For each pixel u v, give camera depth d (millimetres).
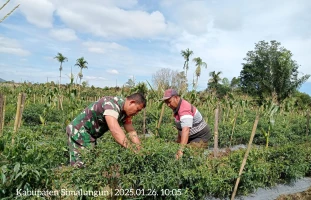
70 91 8219
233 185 4293
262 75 38188
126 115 3494
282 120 11539
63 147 3389
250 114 12531
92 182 2814
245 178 4281
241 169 3986
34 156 2734
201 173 3623
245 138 8852
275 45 39469
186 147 3584
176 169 3250
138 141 3457
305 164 5434
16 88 16156
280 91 31625
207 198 4094
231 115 10586
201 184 3646
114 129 3125
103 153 2926
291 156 5145
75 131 3398
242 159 4305
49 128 6223
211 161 4133
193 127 4711
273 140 8500
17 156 2666
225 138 8375
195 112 4648
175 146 3424
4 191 2592
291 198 4598
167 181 3092
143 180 2932
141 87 9727
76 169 2971
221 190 4055
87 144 3428
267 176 4805
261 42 40375
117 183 2977
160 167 3109
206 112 10859
